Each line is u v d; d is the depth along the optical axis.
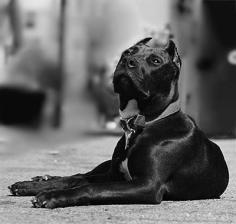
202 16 22.50
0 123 18.38
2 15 22.30
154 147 6.55
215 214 6.22
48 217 5.88
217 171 7.00
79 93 22.30
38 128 18.02
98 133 19.33
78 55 22.80
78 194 6.28
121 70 6.56
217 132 21.30
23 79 21.03
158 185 6.51
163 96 6.65
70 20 23.09
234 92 23.06
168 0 22.44
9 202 6.75
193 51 21.62
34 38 22.36
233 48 23.03
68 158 11.66
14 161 10.98
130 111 6.70
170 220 5.88
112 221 5.75
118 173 6.86
